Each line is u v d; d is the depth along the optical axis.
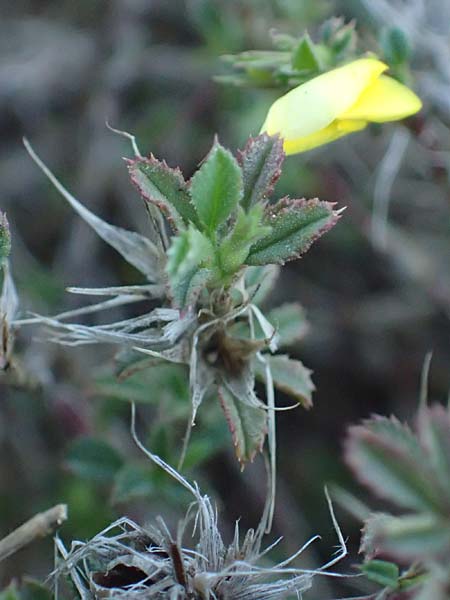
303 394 0.08
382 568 0.07
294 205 0.07
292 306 0.09
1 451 0.13
